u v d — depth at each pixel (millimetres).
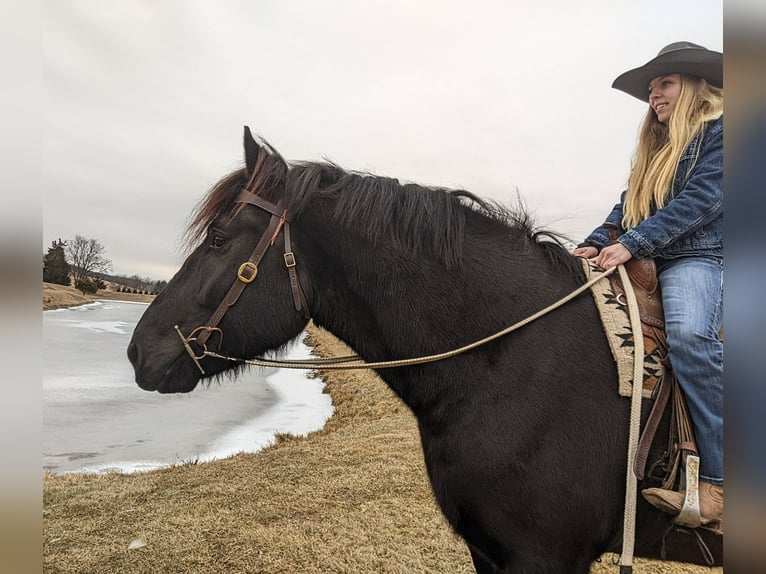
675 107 1716
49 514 3986
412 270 1540
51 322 26234
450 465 1450
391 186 1601
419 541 3375
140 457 6074
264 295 1588
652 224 1494
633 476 1314
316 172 1604
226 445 6734
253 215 1608
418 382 1528
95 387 11000
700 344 1348
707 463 1337
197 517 3855
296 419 8695
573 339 1447
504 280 1542
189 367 1660
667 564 2941
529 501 1354
